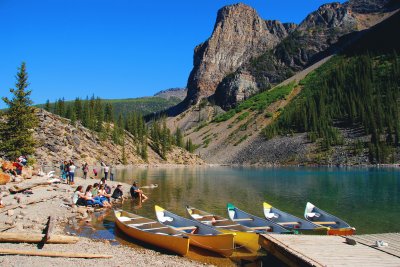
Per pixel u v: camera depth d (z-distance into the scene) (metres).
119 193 35.19
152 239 18.38
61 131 102.75
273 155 164.38
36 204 26.70
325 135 159.00
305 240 16.12
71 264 13.59
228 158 184.50
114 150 128.88
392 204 36.62
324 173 92.88
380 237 16.78
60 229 21.06
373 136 140.50
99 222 24.20
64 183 40.12
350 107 173.25
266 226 20.78
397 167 117.31
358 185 57.78
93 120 136.50
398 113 153.75
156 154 160.38
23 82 53.75
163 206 32.53
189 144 195.62
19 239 16.06
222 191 47.81
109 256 15.15
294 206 35.41
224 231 19.86
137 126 165.25
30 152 53.66
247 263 16.20
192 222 20.38
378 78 199.38
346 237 16.67
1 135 52.34
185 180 67.31
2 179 29.94
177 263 15.32
